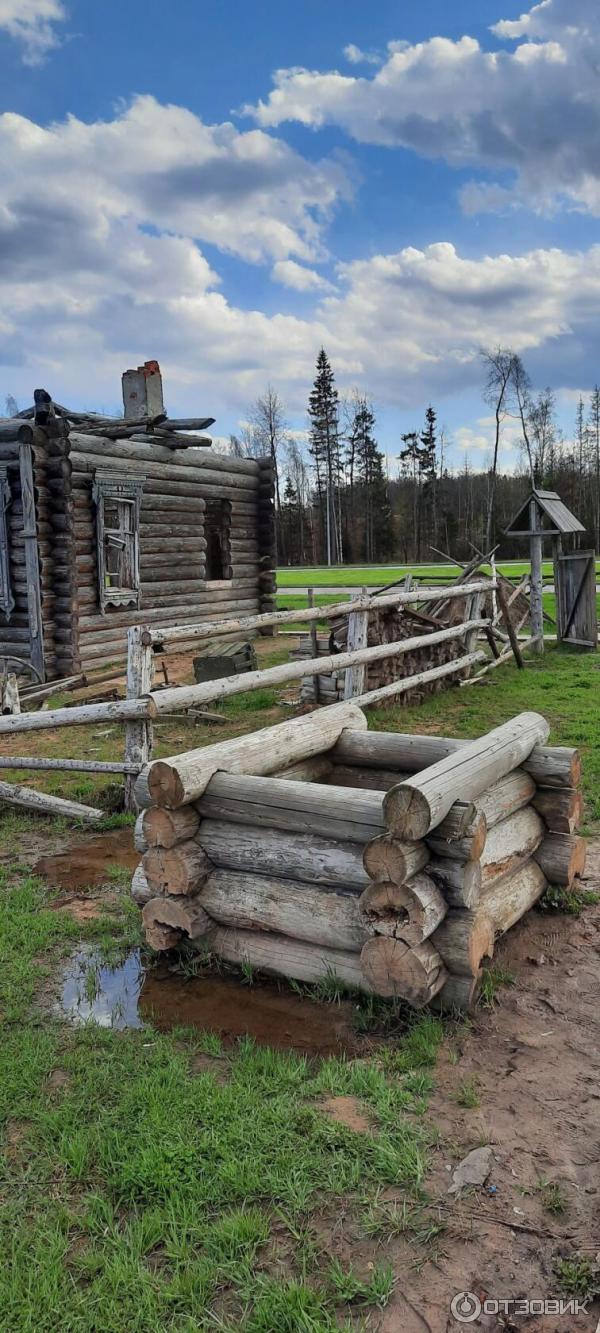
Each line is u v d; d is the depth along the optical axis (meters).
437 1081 2.99
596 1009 3.46
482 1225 2.34
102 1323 2.07
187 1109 2.83
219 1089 2.93
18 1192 2.52
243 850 3.73
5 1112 2.86
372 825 3.41
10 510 12.12
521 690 10.63
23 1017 3.48
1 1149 2.70
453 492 77.81
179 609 15.27
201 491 15.91
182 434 14.69
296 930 3.59
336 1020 3.42
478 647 14.55
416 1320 2.06
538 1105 2.85
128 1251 2.28
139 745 6.04
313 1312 2.07
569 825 4.29
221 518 17.73
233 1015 3.48
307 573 41.41
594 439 68.12
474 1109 2.83
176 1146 2.63
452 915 3.31
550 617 17.52
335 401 76.00
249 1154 2.60
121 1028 3.40
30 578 11.90
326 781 4.79
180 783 3.65
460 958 3.26
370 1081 2.94
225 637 16.67
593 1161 2.58
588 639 14.08
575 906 4.37
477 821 3.22
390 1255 2.25
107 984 3.78
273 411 71.81
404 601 8.96
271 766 4.23
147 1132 2.71
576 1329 2.03
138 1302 2.12
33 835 5.91
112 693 9.95
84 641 12.81
